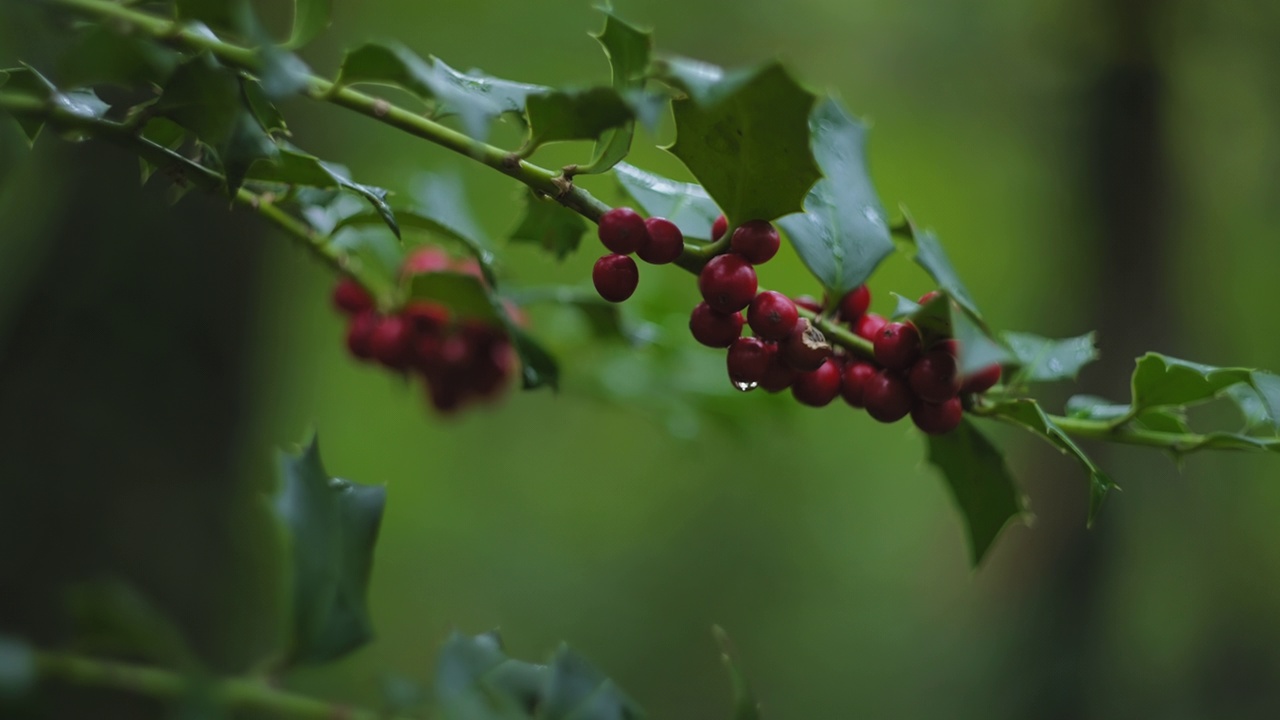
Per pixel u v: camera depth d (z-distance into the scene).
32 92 0.59
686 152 0.59
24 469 1.04
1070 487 1.93
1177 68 1.95
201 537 1.17
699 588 2.54
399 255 0.73
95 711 0.91
